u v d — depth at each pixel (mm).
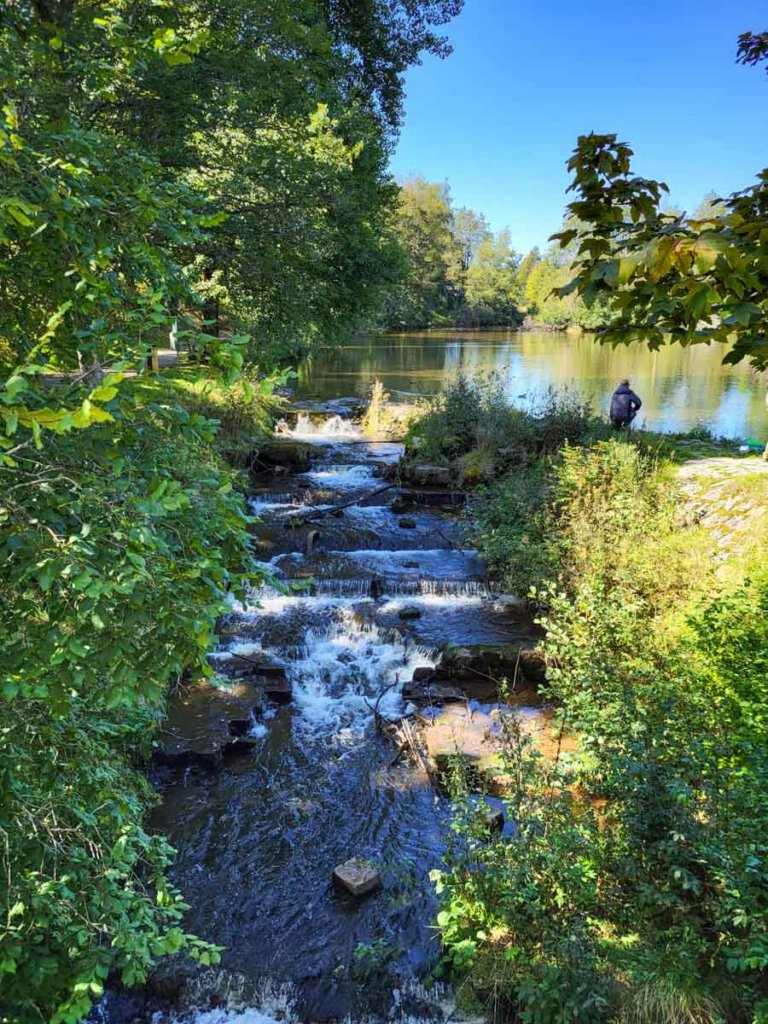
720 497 8648
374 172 16328
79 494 1777
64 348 2461
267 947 4340
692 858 3580
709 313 1673
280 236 11281
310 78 10383
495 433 13594
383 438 17812
